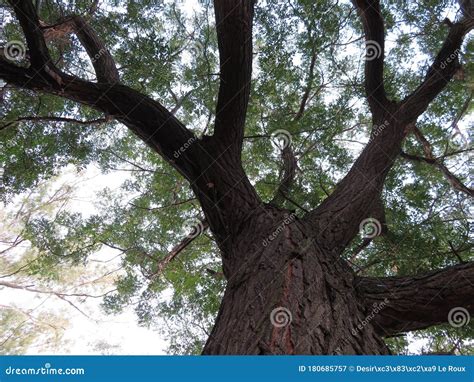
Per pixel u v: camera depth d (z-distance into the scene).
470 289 3.59
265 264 3.53
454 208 7.18
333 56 7.71
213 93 7.28
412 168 7.47
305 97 7.50
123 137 8.14
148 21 7.20
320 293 3.17
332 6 7.26
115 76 5.54
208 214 4.44
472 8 5.87
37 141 7.05
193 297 7.39
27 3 3.78
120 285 7.52
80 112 7.23
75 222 7.65
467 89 7.47
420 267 6.08
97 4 6.85
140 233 7.86
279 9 7.27
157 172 7.79
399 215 6.76
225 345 2.78
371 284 3.87
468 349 5.88
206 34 7.33
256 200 4.53
